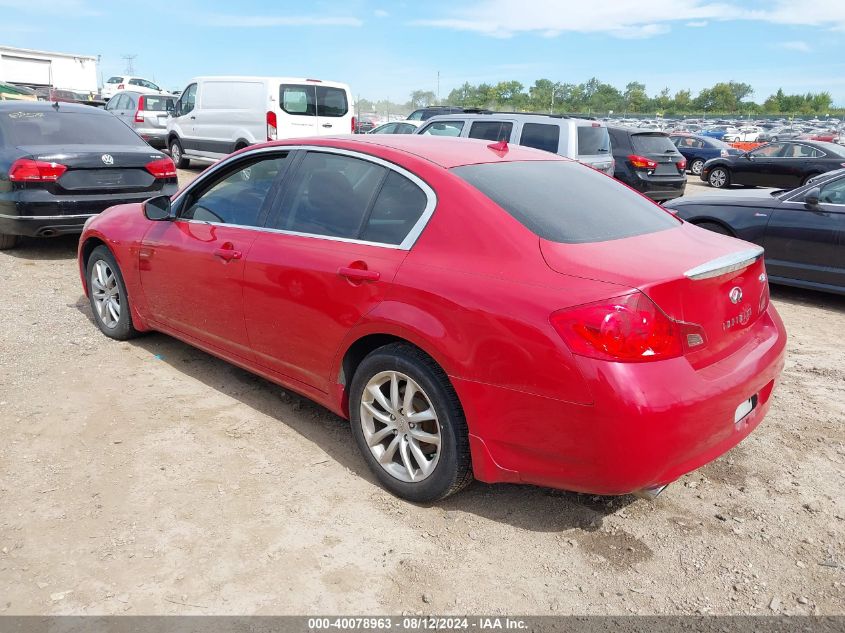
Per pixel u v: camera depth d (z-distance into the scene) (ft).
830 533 9.98
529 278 9.05
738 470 11.68
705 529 10.07
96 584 8.73
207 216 13.96
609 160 33.94
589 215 10.62
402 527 10.00
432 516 10.28
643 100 431.02
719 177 64.75
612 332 8.27
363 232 11.09
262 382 14.83
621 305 8.32
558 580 8.99
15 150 24.13
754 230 23.75
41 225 23.81
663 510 10.52
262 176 13.16
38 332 17.46
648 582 8.97
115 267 16.38
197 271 13.66
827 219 22.20
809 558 9.45
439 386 9.72
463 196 10.11
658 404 8.24
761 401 10.38
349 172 11.72
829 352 17.84
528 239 9.46
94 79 123.44
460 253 9.80
